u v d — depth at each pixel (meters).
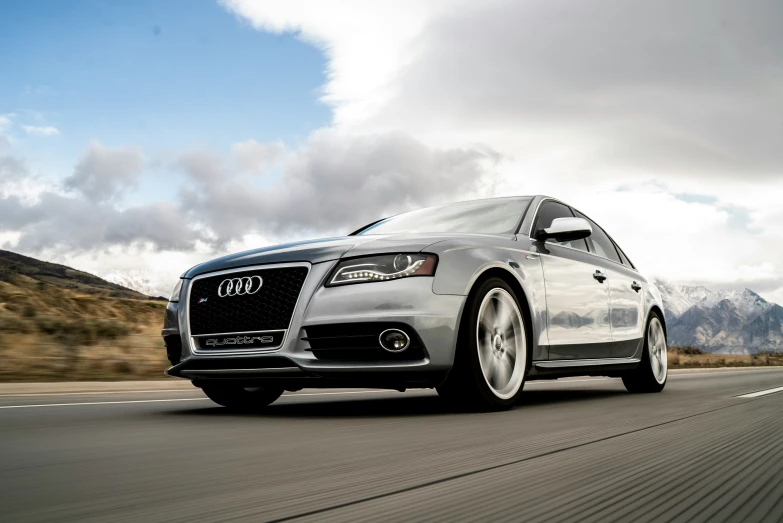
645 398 5.41
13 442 2.99
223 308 4.26
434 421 3.68
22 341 10.73
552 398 5.51
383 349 3.84
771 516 1.60
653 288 6.70
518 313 4.48
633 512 1.63
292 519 1.57
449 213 5.61
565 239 4.94
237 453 2.62
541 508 1.67
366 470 2.21
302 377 4.00
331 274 4.01
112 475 2.17
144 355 10.83
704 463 2.30
